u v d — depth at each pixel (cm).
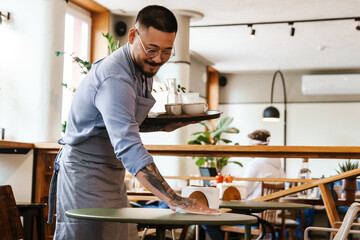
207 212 154
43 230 314
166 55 178
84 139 186
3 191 295
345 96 1154
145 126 223
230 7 701
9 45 499
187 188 188
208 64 1090
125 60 179
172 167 702
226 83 1217
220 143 1207
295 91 1180
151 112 223
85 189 187
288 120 1180
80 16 683
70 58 660
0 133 488
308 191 533
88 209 165
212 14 734
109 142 189
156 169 162
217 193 187
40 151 423
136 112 189
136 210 163
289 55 1007
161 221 136
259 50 966
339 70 1155
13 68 496
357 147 318
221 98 1218
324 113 1162
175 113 225
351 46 920
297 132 1175
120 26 732
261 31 826
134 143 162
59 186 194
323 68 1143
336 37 855
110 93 171
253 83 1204
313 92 1141
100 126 183
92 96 178
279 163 527
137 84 188
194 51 979
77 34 682
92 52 712
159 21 170
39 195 421
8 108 493
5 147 390
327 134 1161
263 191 468
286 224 503
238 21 769
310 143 1167
